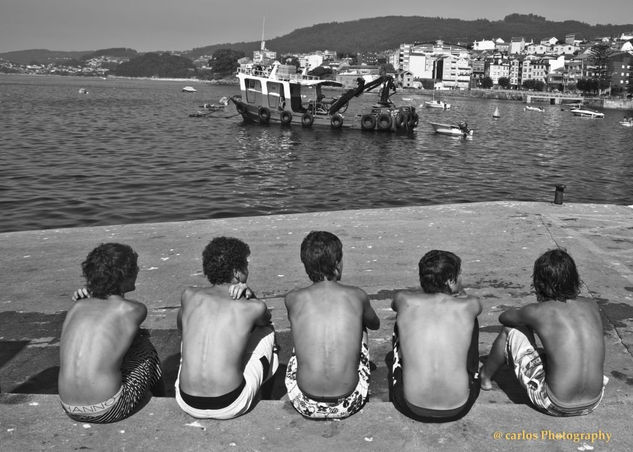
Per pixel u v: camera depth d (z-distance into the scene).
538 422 3.61
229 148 40.44
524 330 3.87
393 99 154.38
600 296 6.23
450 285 3.78
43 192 22.53
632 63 159.62
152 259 8.11
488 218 10.19
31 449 3.41
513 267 7.39
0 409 3.82
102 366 3.55
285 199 23.27
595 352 3.52
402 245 8.55
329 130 55.00
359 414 3.73
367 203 23.25
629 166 37.16
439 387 3.53
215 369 3.60
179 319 3.94
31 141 39.34
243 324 3.68
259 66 59.25
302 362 3.64
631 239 8.70
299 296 3.79
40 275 7.50
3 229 17.33
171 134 48.34
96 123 55.97
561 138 57.28
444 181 29.42
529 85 195.75
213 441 3.49
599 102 142.38
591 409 3.62
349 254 8.12
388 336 5.46
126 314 3.67
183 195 23.14
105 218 18.98
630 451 3.35
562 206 11.20
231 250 3.89
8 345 5.46
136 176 27.17
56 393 4.62
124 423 3.66
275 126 56.78
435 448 3.40
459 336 3.59
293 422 3.67
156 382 4.09
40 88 150.62
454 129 54.19
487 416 3.68
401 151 41.97
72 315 3.68
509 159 39.19
